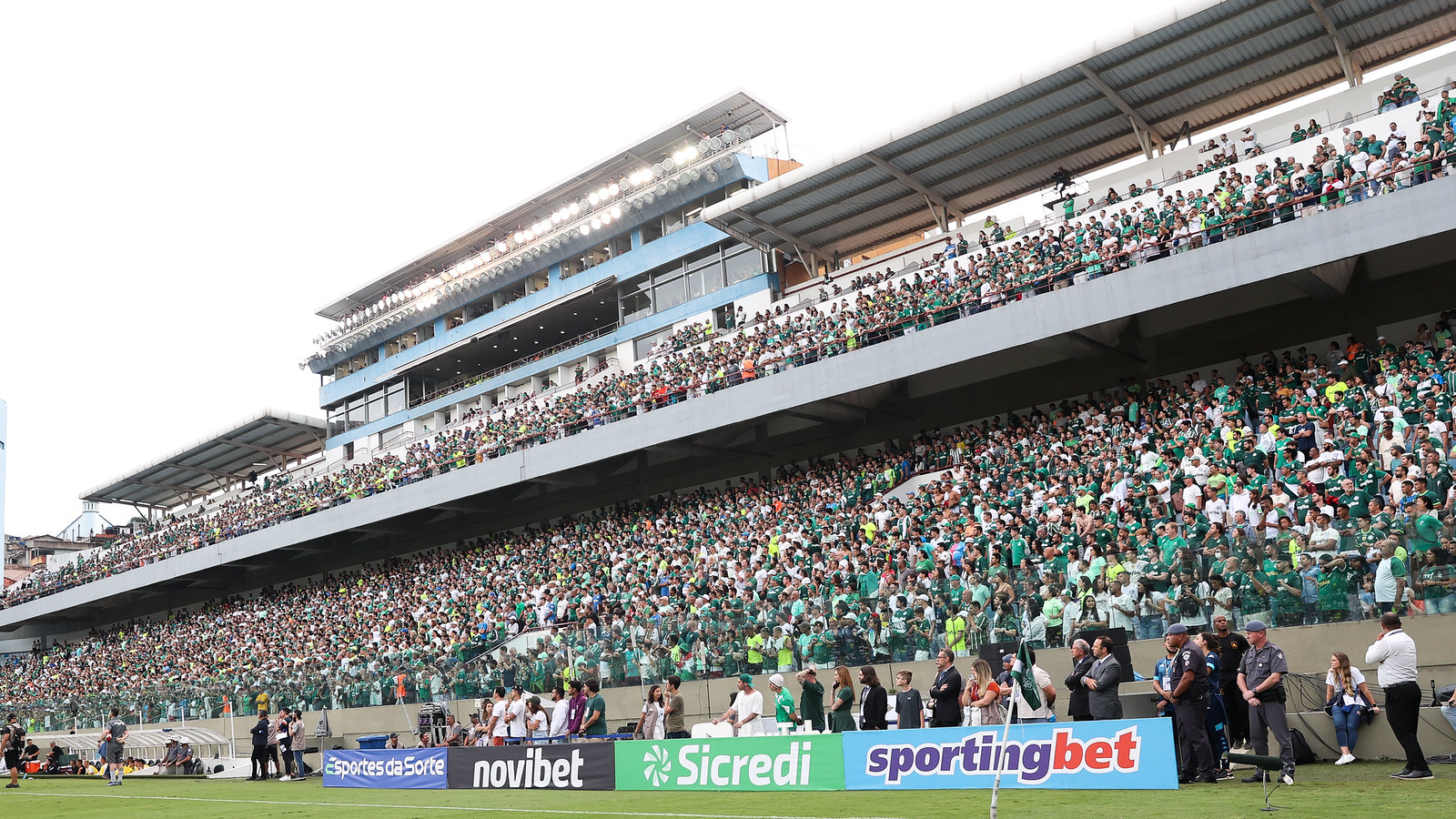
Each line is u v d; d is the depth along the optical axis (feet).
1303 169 72.43
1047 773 35.17
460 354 153.79
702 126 125.49
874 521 76.64
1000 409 91.66
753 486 98.63
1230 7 75.66
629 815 35.86
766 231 108.58
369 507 132.77
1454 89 70.64
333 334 175.42
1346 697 38.01
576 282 135.64
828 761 40.01
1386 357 62.80
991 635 53.93
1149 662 49.11
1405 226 64.23
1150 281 74.23
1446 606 42.88
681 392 103.65
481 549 124.26
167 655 145.79
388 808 45.55
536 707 56.54
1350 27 78.69
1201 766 34.12
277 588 159.12
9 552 238.48
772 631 62.75
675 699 47.47
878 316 89.92
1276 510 52.70
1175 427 67.77
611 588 91.56
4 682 171.22
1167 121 90.43
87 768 93.91
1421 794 28.96
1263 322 78.64
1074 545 54.80
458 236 151.02
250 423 165.17
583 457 109.70
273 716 96.32
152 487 193.06
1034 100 86.74
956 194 102.06
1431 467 48.47
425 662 85.15
